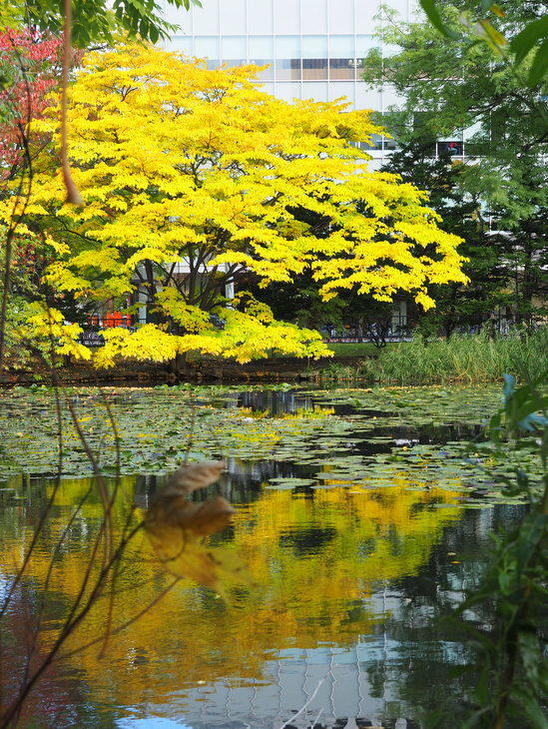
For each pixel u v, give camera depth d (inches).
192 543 46.3
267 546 244.4
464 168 1327.5
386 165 1357.0
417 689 138.3
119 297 1128.8
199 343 1003.3
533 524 52.3
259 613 183.5
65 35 43.5
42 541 249.4
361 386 905.5
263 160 1047.6
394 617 178.4
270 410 650.2
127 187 1079.6
